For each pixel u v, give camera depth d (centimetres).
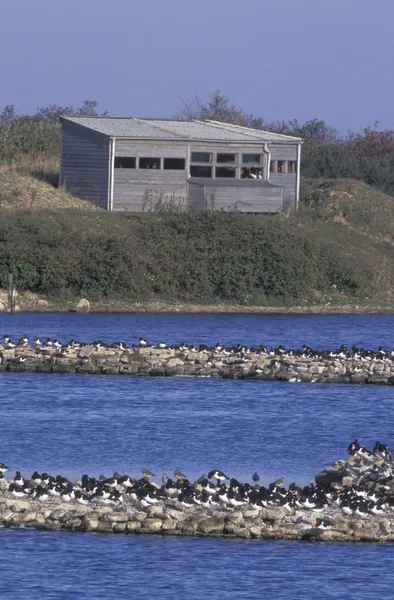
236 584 9212
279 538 10194
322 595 9025
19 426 14662
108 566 9475
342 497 10569
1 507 10431
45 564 9488
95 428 14700
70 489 10631
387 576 9444
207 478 11394
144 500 10475
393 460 12362
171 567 9494
